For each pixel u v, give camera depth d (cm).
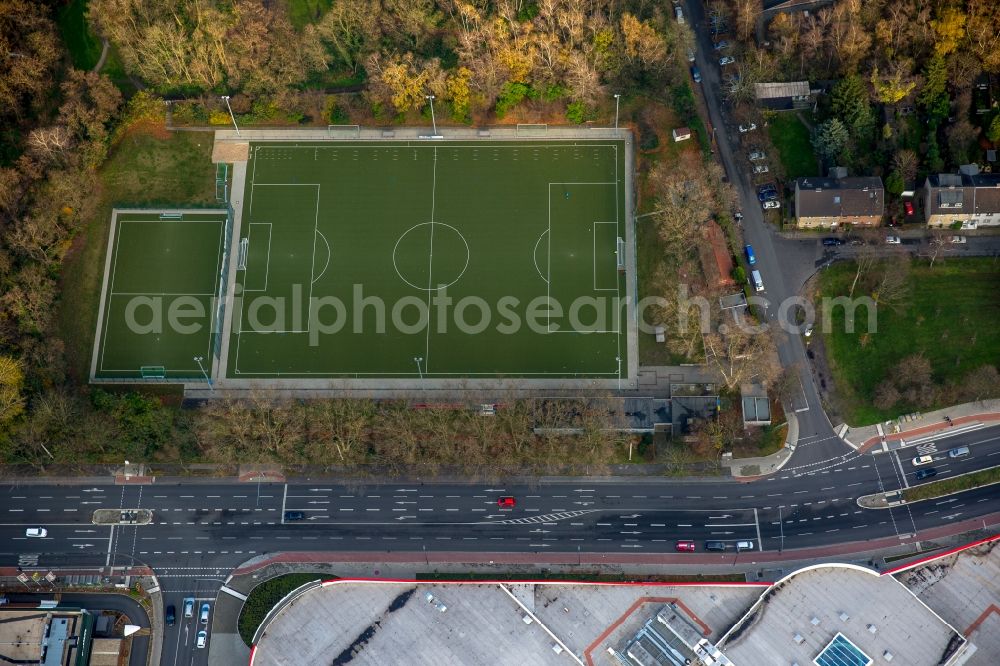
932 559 19400
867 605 18850
